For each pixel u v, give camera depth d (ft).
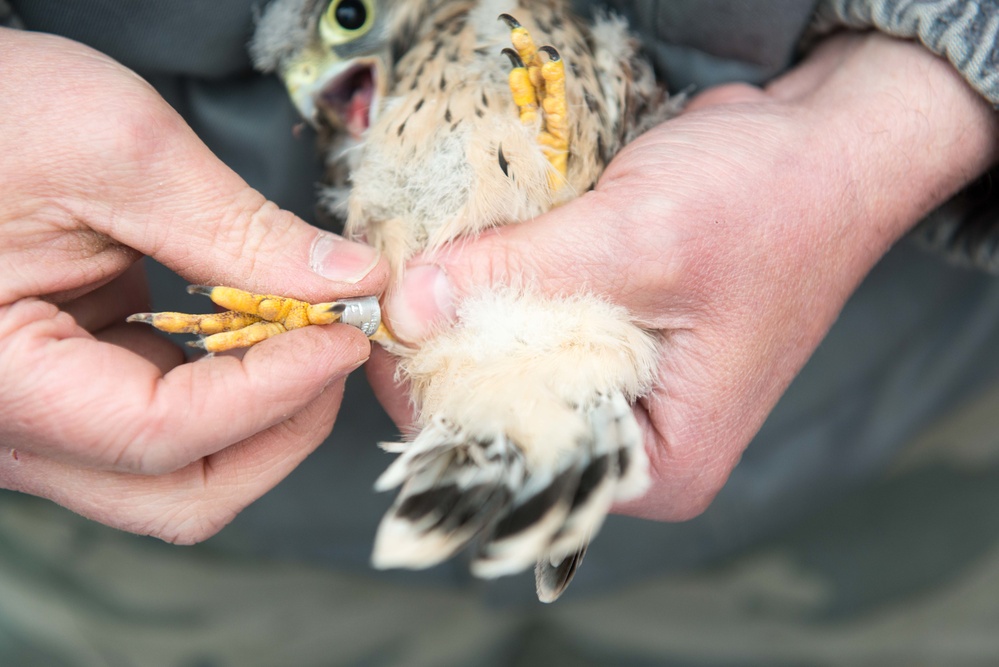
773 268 1.74
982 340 2.22
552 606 2.37
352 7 1.80
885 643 2.32
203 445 1.63
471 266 1.73
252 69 1.85
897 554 2.36
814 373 2.16
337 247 1.68
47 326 1.61
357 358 1.67
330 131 1.86
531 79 1.77
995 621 2.31
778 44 1.83
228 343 1.63
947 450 2.41
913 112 1.78
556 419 1.69
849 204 1.77
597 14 1.88
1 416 1.60
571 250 1.71
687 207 1.70
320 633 2.30
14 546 2.24
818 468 2.23
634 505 1.84
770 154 1.74
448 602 2.34
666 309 1.73
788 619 2.35
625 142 1.87
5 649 2.20
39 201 1.62
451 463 1.66
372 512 2.16
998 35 1.72
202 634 2.26
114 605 2.25
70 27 1.78
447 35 1.82
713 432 1.78
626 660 2.36
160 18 1.77
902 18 1.77
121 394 1.60
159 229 1.64
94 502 1.69
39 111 1.61
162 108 1.64
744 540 2.27
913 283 2.13
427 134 1.79
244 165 1.90
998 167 1.84
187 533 1.73
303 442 1.73
